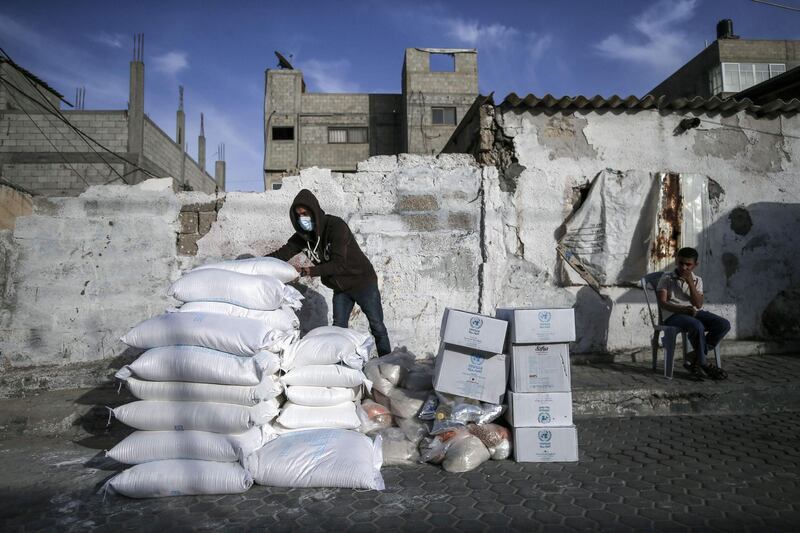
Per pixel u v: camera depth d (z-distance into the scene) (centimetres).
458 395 316
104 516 238
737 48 1838
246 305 297
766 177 580
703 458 306
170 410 270
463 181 526
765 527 215
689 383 430
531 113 555
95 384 452
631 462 301
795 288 575
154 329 282
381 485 264
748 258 571
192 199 500
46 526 228
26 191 489
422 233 517
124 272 488
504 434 312
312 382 299
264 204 502
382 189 517
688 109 573
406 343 508
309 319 493
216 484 255
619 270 545
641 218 550
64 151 1521
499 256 525
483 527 218
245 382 265
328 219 400
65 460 324
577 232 544
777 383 427
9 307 475
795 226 581
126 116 1557
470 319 312
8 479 290
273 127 2597
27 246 480
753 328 568
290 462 266
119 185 495
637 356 535
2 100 1484
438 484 271
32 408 395
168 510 243
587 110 561
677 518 224
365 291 407
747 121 582
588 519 225
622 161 562
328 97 2608
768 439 344
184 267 493
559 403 308
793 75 819
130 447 268
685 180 554
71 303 482
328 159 2586
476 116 572
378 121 2614
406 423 323
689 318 446
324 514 234
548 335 306
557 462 303
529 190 548
